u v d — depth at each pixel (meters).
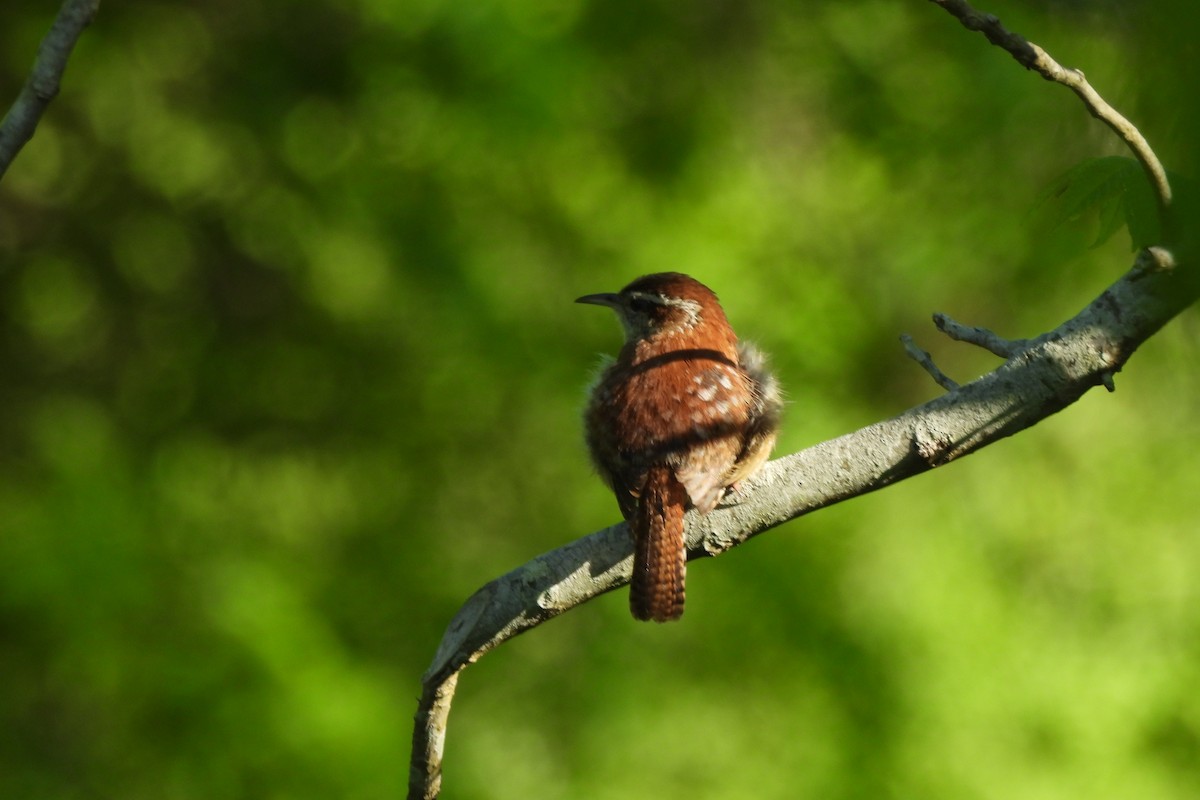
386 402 15.28
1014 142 14.17
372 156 14.62
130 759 12.37
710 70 15.75
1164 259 3.36
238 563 13.42
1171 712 15.05
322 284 15.39
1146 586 15.84
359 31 15.03
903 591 14.55
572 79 13.71
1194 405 15.23
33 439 14.55
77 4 4.23
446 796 14.46
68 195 16.55
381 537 15.06
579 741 14.59
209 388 15.48
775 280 14.96
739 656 14.23
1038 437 16.61
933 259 14.94
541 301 14.80
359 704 12.64
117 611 12.28
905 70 15.12
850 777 13.72
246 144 15.42
